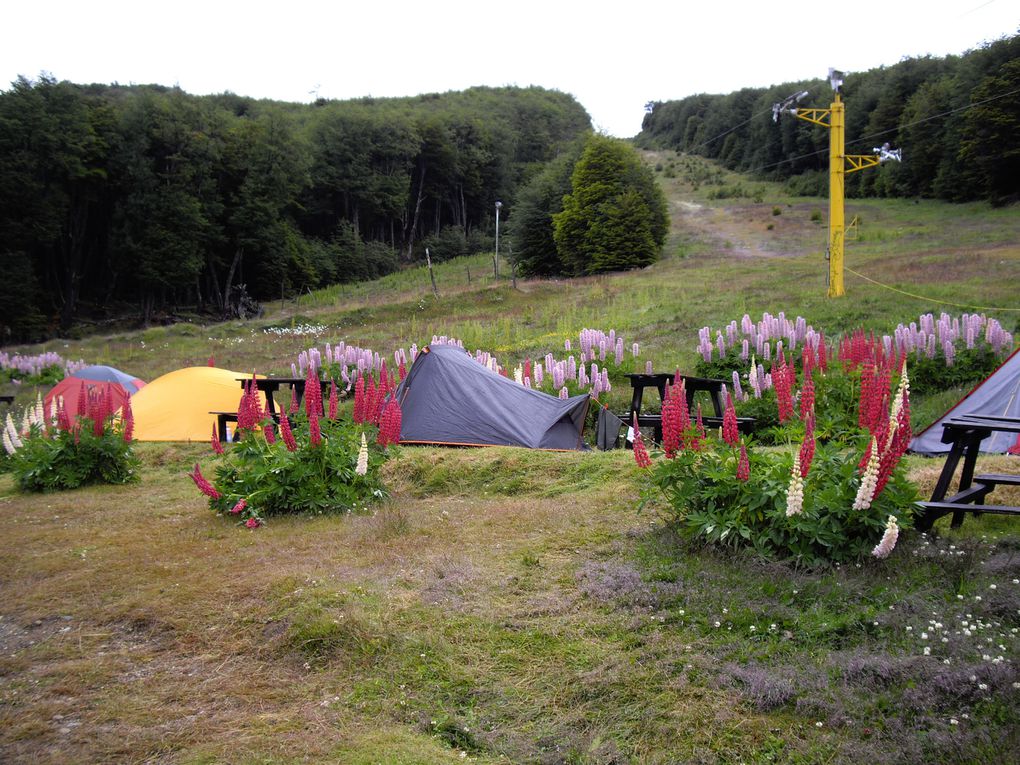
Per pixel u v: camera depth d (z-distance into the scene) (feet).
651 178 157.69
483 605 15.24
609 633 13.76
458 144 317.63
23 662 14.14
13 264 149.07
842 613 13.60
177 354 93.66
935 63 243.60
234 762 10.53
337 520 23.24
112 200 179.52
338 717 11.67
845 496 15.51
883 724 10.39
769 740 10.34
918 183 217.36
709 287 92.48
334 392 26.81
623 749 10.43
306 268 216.95
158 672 13.50
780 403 22.00
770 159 326.85
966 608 13.17
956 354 39.99
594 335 52.01
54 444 33.55
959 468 22.02
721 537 16.37
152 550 20.95
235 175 200.34
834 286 72.54
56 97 160.66
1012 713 10.21
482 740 10.86
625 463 26.55
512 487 26.61
